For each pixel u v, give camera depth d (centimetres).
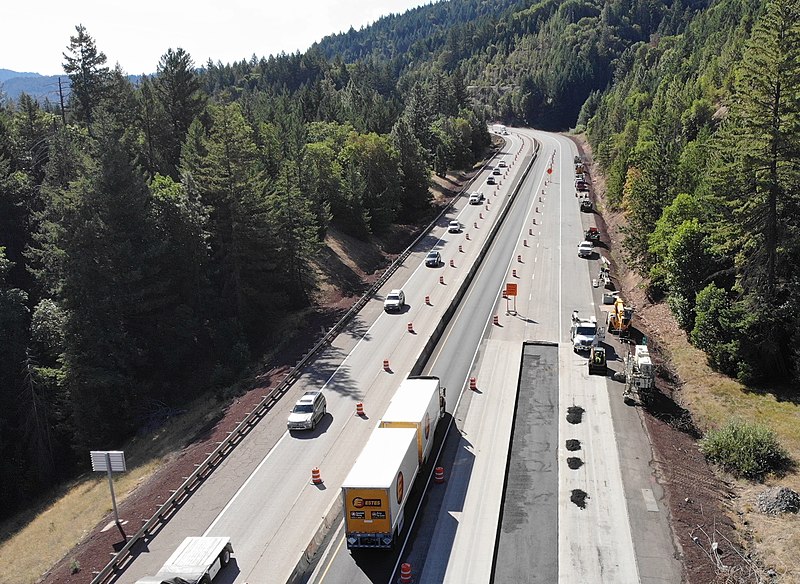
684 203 5534
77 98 8738
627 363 4306
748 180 4241
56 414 4891
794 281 4262
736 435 3438
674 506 2914
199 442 3884
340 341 5225
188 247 5634
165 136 8062
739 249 4747
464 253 7719
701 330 4509
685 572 2491
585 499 2980
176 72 8375
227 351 5553
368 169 8612
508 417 3803
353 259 7456
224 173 5653
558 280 6531
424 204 9769
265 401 4144
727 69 9662
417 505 2966
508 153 15112
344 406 4109
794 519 2848
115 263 5134
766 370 4278
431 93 16700
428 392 3450
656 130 8300
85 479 4347
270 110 10769
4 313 5031
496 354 4775
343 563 2600
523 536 2734
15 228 6556
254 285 5969
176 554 2583
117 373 4888
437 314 5741
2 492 4547
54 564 2997
